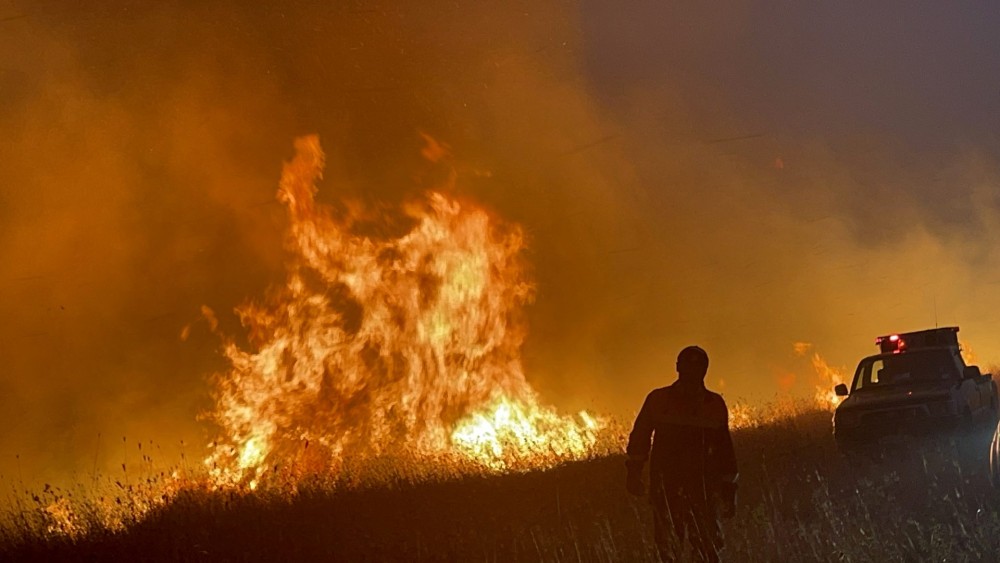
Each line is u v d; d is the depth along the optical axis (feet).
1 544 37.09
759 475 36.58
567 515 32.65
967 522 25.16
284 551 31.42
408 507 37.19
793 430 51.78
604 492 36.81
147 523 36.81
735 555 24.99
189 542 33.04
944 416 48.47
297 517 36.42
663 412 25.94
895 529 25.53
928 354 53.83
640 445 26.00
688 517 25.30
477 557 28.43
